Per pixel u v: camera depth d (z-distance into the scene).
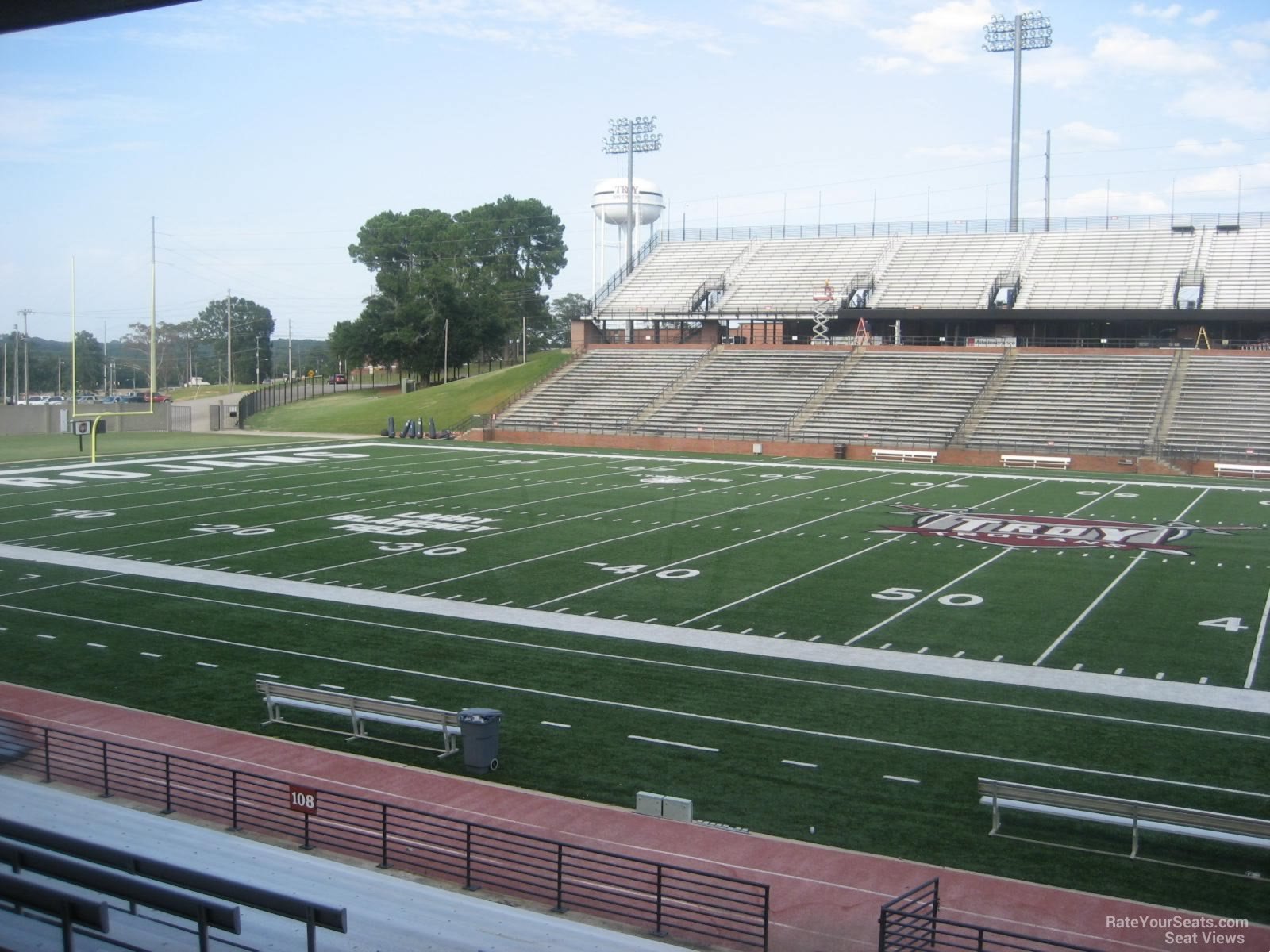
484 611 24.55
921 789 15.07
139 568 28.95
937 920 10.15
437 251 111.00
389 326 89.12
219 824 13.87
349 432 70.62
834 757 16.20
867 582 27.25
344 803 14.69
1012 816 14.26
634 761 16.12
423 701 18.69
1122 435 52.34
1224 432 51.28
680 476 47.75
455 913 11.24
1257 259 63.72
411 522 35.88
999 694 18.84
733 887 12.29
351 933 10.55
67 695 19.12
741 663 20.69
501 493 42.25
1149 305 62.50
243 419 75.81
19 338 144.12
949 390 59.38
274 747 16.86
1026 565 29.14
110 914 10.44
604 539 32.81
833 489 43.50
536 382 71.75
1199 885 12.37
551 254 119.31
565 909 11.74
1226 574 27.97
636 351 72.81
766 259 76.56
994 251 70.69
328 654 21.36
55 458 54.34
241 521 36.00
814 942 11.04
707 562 29.52
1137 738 16.81
